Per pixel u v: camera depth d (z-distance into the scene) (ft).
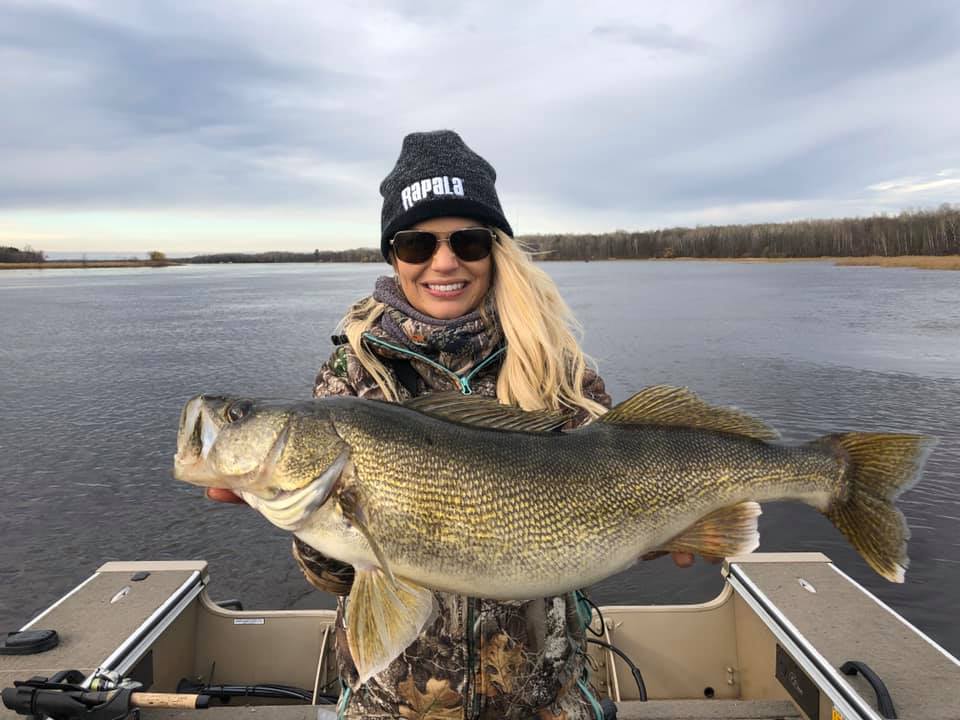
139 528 9.86
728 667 4.61
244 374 21.02
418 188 3.02
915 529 8.87
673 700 4.18
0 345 28.32
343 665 2.77
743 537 2.87
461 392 2.86
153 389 18.98
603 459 2.74
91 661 3.48
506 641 2.63
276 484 2.60
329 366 3.14
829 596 4.09
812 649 3.56
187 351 25.84
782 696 4.00
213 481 2.67
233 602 4.94
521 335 3.00
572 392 3.14
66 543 9.45
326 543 2.58
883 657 3.47
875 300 44.96
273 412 2.63
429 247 2.98
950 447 12.07
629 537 2.72
